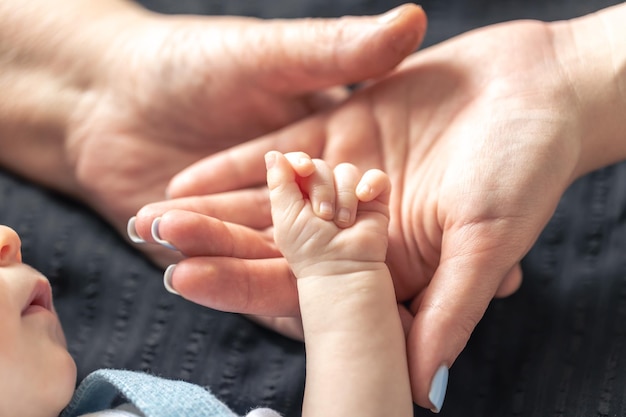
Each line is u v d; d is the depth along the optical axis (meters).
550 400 0.45
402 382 0.42
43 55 0.52
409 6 0.48
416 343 0.43
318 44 0.48
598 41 0.47
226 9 0.58
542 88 0.46
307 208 0.43
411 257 0.46
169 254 0.50
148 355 0.48
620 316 0.46
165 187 0.52
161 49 0.51
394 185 0.47
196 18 0.53
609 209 0.49
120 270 0.50
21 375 0.42
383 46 0.47
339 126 0.49
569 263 0.48
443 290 0.43
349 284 0.42
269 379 0.48
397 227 0.46
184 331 0.49
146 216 0.45
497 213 0.44
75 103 0.52
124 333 0.49
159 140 0.52
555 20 0.55
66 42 0.52
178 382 0.44
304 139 0.49
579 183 0.50
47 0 0.53
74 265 0.51
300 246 0.43
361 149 0.48
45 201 0.53
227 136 0.52
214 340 0.49
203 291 0.43
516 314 0.48
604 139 0.47
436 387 0.43
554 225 0.49
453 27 0.56
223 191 0.49
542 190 0.44
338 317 0.42
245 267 0.44
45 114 0.52
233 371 0.48
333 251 0.42
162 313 0.49
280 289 0.44
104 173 0.52
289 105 0.52
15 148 0.53
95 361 0.48
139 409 0.44
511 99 0.46
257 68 0.50
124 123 0.52
